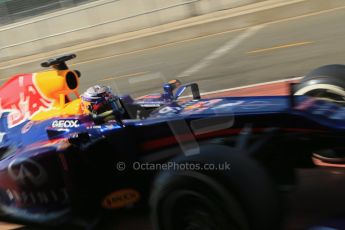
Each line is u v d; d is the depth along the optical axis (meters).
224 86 8.91
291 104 3.78
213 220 2.89
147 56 14.84
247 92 7.95
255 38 13.16
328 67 4.56
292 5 15.33
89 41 20.45
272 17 15.46
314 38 11.34
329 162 4.22
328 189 3.96
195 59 12.18
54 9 22.12
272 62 9.93
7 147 4.81
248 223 2.78
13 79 4.96
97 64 16.14
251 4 18.02
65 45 20.80
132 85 4.43
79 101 4.48
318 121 3.62
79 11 20.28
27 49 21.31
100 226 3.98
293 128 3.65
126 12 19.64
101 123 4.11
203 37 15.54
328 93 4.34
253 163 2.96
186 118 3.79
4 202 4.55
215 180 2.82
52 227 4.11
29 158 4.19
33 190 4.29
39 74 4.82
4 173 4.42
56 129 4.39
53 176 4.10
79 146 3.98
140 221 4.09
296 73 8.64
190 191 2.90
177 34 16.41
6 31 21.39
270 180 2.96
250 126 3.71
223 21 15.77
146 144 3.89
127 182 4.01
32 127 4.61
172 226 3.06
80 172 3.98
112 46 17.48
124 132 3.92
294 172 3.79
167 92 4.36
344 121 3.63
